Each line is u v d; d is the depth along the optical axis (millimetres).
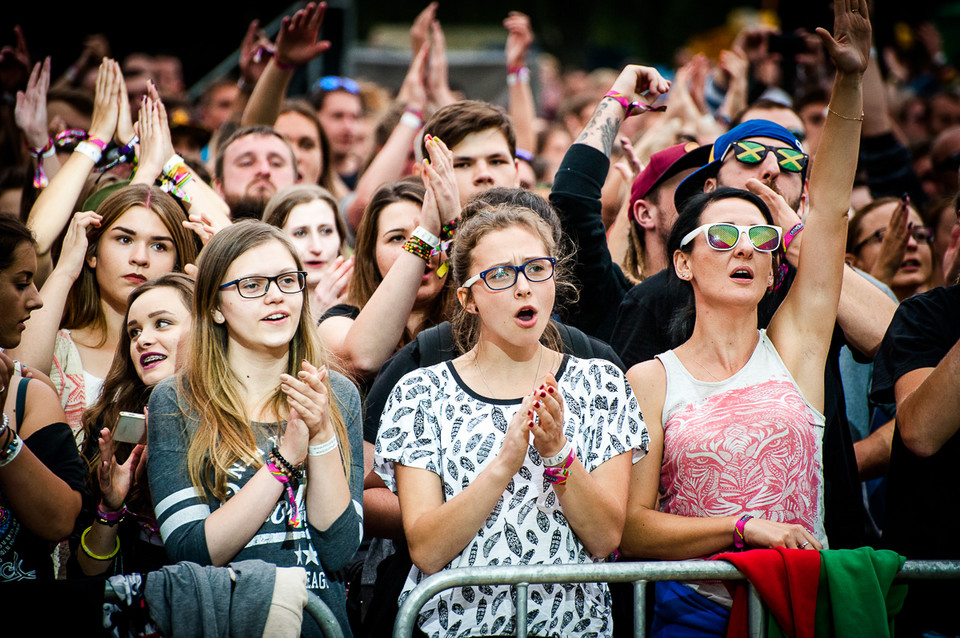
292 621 6680
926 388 7707
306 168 15414
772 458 7477
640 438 7605
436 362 8312
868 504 10898
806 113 16734
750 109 13820
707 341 8016
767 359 7977
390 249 10234
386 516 8336
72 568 8016
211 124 20656
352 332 9000
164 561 7844
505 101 28797
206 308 7492
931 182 18109
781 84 18906
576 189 9617
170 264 9719
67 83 16984
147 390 8547
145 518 7957
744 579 7211
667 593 7742
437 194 9000
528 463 7359
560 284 8961
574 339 8289
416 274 9008
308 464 7168
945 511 7887
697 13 57750
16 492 7152
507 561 7184
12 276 7906
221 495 7070
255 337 7410
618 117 10164
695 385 7875
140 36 20531
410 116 15531
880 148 15828
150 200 9703
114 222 9555
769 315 9016
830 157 8133
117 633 6555
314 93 20016
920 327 8383
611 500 7191
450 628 7137
